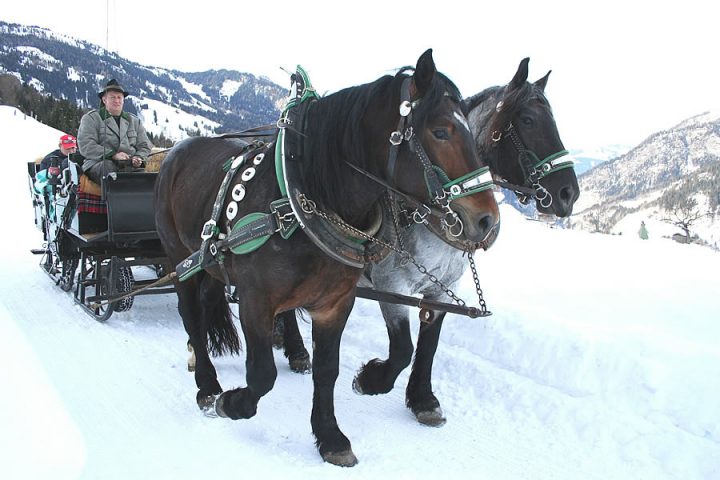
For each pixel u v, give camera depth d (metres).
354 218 3.15
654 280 6.77
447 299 4.08
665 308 5.75
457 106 2.76
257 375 3.29
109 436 3.68
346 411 4.21
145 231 5.64
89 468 3.24
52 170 6.89
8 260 9.45
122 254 6.15
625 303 5.95
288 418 4.07
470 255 3.59
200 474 3.27
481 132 4.19
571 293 6.31
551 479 3.35
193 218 3.94
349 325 6.02
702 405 3.76
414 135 2.77
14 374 3.10
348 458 3.45
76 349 5.25
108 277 6.07
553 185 3.95
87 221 5.94
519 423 4.02
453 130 2.71
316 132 3.09
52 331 5.73
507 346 4.95
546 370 4.56
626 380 4.14
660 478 3.32
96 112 6.15
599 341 4.53
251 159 3.51
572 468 3.46
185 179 4.16
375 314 6.18
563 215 3.96
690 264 7.56
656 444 3.55
